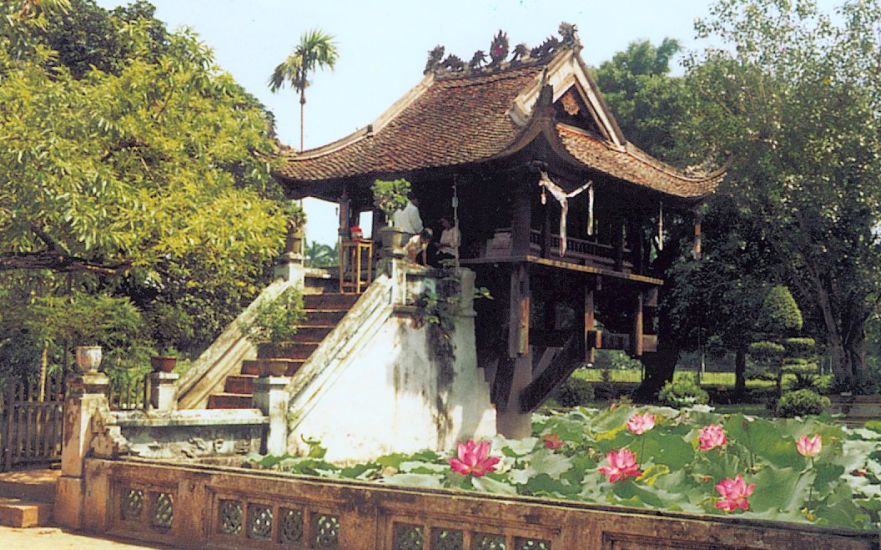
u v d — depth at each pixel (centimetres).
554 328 1862
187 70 1303
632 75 4994
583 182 1686
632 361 5434
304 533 732
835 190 2978
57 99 1163
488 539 636
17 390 1433
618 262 1869
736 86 3150
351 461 1370
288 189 1802
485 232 1714
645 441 850
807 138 3027
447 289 1603
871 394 3031
